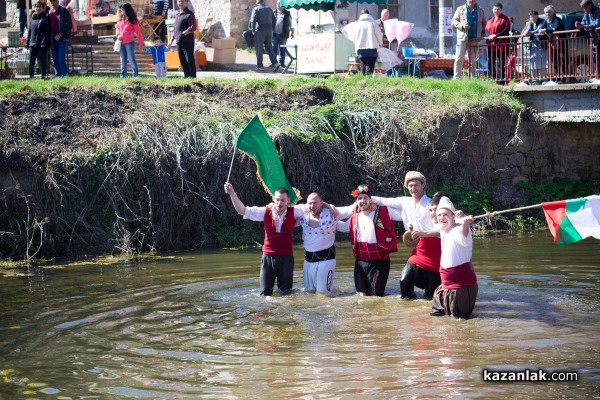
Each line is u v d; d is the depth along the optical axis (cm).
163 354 825
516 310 986
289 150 1752
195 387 723
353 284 1186
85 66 2448
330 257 1118
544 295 1069
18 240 1519
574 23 2000
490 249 1505
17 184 1552
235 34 2983
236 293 1126
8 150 1569
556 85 1939
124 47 2066
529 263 1328
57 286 1213
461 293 943
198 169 1677
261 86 1986
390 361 784
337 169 1797
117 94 1825
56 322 970
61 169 1584
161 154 1653
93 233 1568
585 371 744
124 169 1619
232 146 1714
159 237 1614
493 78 2131
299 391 705
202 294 1123
